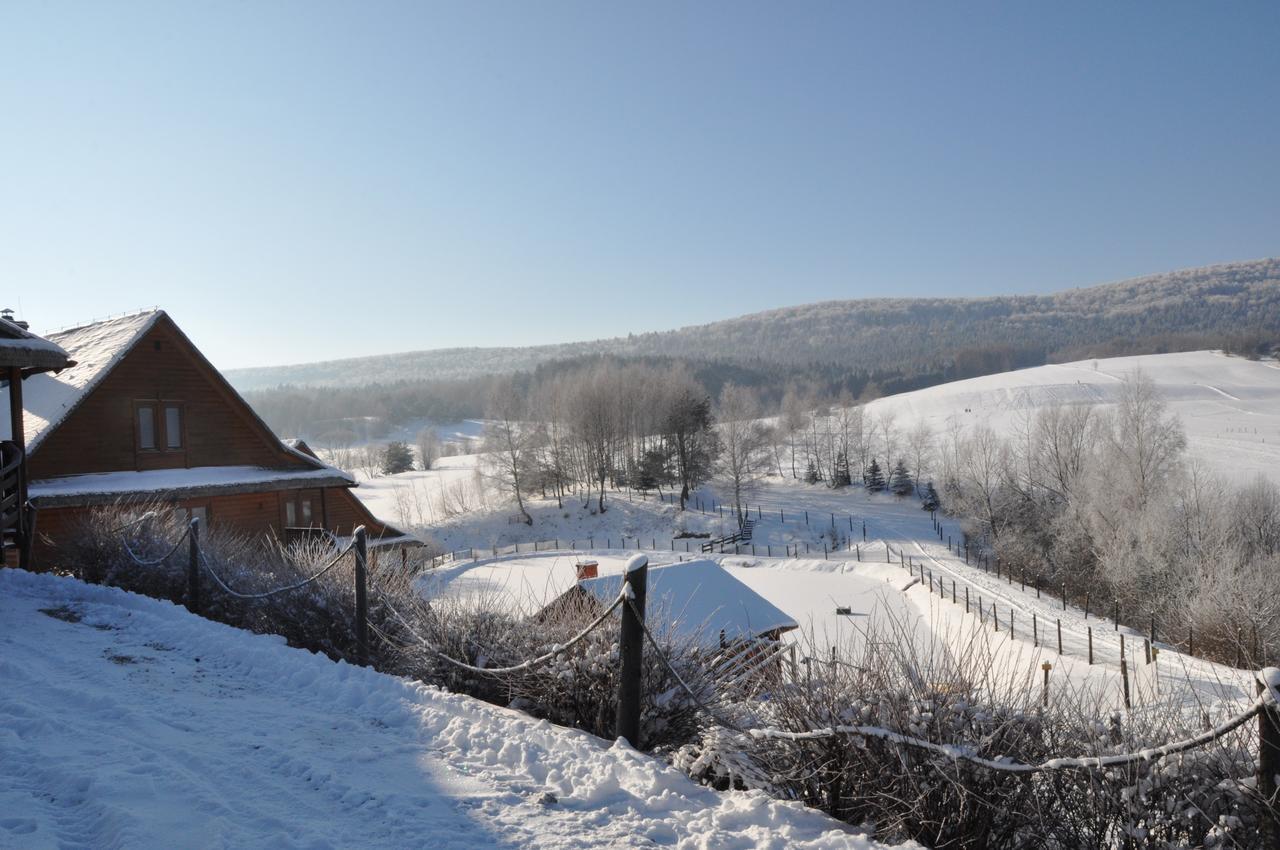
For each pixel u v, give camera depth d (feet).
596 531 226.58
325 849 13.47
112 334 75.05
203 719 20.72
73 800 15.40
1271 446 266.16
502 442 238.27
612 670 21.75
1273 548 150.20
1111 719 14.99
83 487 66.23
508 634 25.12
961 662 16.51
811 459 333.01
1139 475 155.94
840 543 210.79
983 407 401.49
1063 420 201.26
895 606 119.96
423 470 389.60
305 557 38.24
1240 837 12.57
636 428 272.72
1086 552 159.63
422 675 26.25
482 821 14.93
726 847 14.21
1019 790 14.53
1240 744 13.58
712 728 20.26
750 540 215.72
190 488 71.46
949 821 14.87
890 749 15.60
